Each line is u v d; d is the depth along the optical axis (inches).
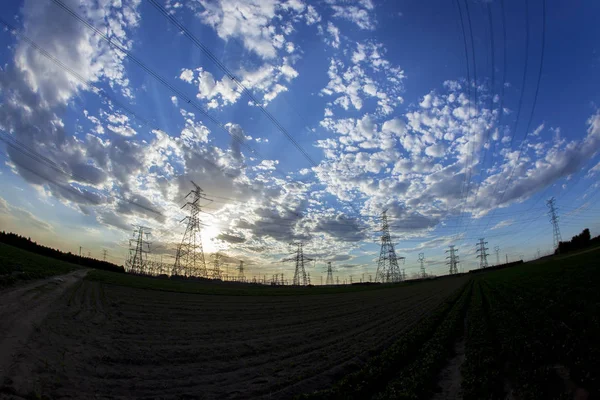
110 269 4773.6
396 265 5861.2
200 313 1346.0
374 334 970.1
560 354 565.0
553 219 5654.5
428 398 490.0
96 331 788.0
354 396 476.1
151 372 538.9
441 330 970.1
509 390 483.5
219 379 531.5
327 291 4060.0
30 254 2748.5
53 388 418.3
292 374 570.3
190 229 4079.7
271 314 1487.5
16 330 649.6
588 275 1588.3
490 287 2458.2
